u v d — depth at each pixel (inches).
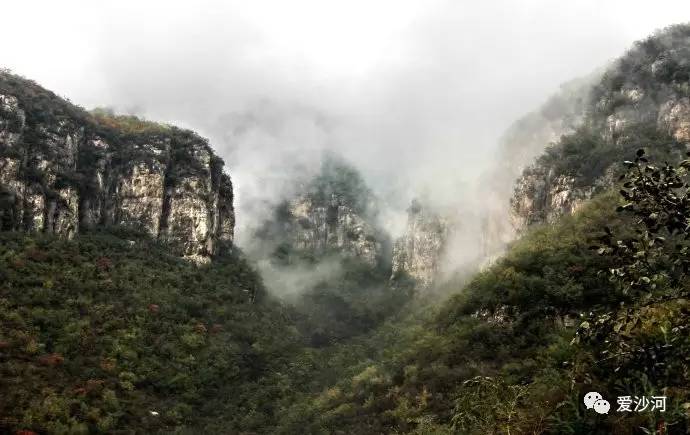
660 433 328.2
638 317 320.2
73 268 2308.1
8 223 2345.0
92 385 1644.9
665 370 318.7
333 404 1957.4
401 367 1870.1
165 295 2613.2
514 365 1231.5
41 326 1829.5
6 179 2437.3
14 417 1298.0
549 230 2098.9
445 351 1643.7
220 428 1910.7
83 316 2043.6
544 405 475.5
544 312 1440.7
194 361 2272.4
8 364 1504.7
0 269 1999.3
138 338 2148.1
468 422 668.7
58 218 2632.9
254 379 2477.9
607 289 1305.4
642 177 316.2
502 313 1574.8
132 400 1774.1
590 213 1871.3
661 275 307.9
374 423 1485.0
